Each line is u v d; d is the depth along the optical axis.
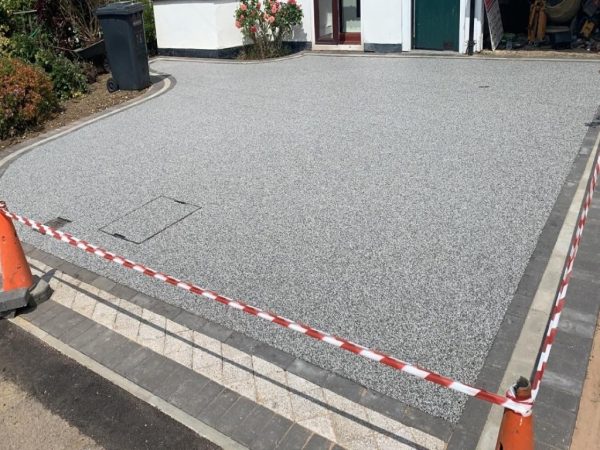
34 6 11.90
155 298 4.32
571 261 3.05
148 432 3.21
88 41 12.19
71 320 4.19
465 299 3.96
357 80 9.96
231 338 3.82
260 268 4.54
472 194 5.39
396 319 3.82
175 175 6.47
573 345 3.42
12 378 3.73
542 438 2.84
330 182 5.93
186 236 5.13
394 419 3.08
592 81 8.72
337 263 4.51
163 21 13.37
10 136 8.49
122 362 3.72
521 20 12.39
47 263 4.95
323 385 3.36
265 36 12.55
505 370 3.30
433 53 11.48
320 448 2.96
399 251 4.59
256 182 6.10
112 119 8.90
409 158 6.35
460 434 2.94
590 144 6.29
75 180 6.62
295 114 8.30
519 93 8.41
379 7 11.73
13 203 6.17
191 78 11.14
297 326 3.04
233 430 3.14
